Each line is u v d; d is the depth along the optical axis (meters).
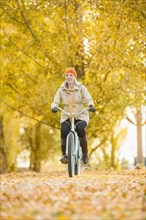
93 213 8.45
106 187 11.34
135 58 22.05
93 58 27.28
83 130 15.35
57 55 28.45
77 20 27.98
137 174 20.77
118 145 43.72
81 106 15.65
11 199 9.83
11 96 30.84
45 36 29.06
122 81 27.86
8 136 41.91
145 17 19.59
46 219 8.11
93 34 26.75
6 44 29.64
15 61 29.83
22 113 31.47
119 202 9.34
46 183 12.86
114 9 20.22
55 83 28.45
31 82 30.27
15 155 42.66
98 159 45.50
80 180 13.66
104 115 29.42
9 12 28.75
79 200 9.56
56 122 30.36
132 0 19.17
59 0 27.12
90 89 28.00
